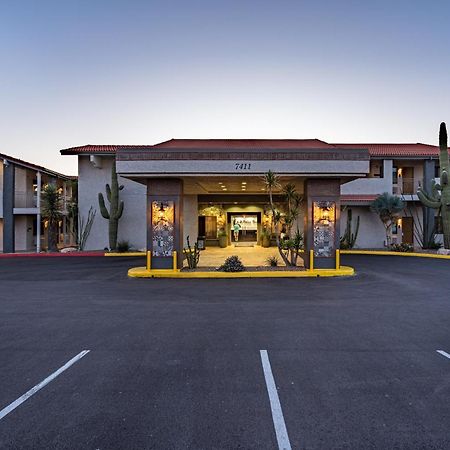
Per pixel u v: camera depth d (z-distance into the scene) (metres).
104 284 10.97
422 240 23.62
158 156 12.70
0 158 21.41
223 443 2.92
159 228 13.27
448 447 2.88
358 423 3.22
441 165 19.28
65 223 26.67
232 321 6.70
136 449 2.84
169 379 4.15
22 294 9.40
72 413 3.40
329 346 5.30
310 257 13.07
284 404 3.56
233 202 23.27
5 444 2.92
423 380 4.14
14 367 4.54
